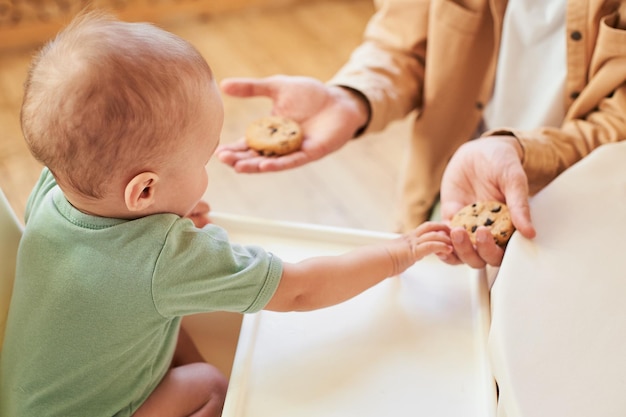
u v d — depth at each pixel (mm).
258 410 807
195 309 821
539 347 751
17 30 2078
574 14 937
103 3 2162
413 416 804
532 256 816
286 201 1725
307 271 849
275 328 863
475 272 903
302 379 828
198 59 801
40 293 831
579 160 956
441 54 1067
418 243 885
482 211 893
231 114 1936
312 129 1060
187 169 812
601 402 716
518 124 1072
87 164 778
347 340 855
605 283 792
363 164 1827
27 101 784
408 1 1096
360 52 1146
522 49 1024
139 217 818
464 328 867
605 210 849
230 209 1698
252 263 825
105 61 761
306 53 2186
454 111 1110
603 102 964
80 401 848
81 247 816
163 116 772
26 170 1731
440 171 1168
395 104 1101
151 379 870
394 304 885
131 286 805
